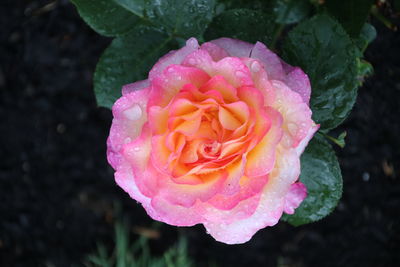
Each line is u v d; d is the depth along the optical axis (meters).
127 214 0.96
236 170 0.39
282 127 0.39
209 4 0.45
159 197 0.40
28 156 0.97
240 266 0.94
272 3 0.53
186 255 0.95
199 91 0.38
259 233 0.93
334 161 0.45
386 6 0.59
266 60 0.40
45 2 0.93
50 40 0.94
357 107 0.85
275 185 0.40
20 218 0.98
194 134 0.38
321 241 0.92
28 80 0.96
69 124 0.96
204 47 0.40
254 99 0.38
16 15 0.94
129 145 0.39
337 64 0.44
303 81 0.41
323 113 0.45
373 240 0.91
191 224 0.41
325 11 0.51
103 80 0.47
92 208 0.97
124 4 0.46
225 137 0.39
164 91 0.39
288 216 0.46
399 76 0.79
